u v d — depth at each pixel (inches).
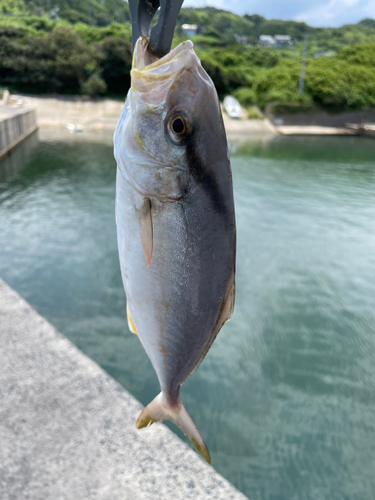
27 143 277.6
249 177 212.7
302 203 168.4
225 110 454.9
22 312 30.4
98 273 98.8
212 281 9.2
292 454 50.9
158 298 9.5
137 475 18.7
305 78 451.5
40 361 25.6
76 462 19.2
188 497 17.7
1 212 141.5
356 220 148.5
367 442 53.4
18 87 432.8
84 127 365.1
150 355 10.4
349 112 451.2
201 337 9.7
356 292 95.6
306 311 86.7
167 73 8.4
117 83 458.6
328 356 71.8
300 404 60.1
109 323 77.8
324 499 44.5
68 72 427.8
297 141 366.6
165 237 9.0
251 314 84.7
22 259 104.9
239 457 50.2
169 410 10.9
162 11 8.3
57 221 134.2
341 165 254.8
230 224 9.1
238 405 59.6
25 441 20.2
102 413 22.1
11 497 17.6
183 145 8.5
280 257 114.0
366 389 63.7
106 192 169.5
